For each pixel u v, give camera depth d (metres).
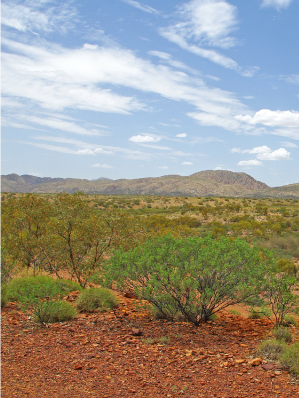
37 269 15.20
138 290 7.04
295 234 46.75
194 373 4.50
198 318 7.99
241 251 7.20
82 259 13.70
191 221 61.00
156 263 7.03
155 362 4.89
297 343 5.09
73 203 13.70
